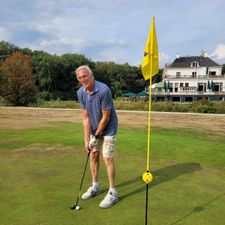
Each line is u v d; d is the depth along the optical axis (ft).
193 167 19.89
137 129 39.52
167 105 103.86
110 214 12.06
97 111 13.39
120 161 21.07
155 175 17.84
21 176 16.97
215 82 184.34
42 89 224.53
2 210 12.24
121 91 267.39
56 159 21.13
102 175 17.43
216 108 96.68
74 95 238.68
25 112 74.02
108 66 278.26
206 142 28.45
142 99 138.82
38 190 14.66
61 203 13.09
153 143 27.12
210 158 22.47
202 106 98.32
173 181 16.72
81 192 14.46
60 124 44.29
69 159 21.12
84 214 12.01
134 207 12.86
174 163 20.88
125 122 50.60
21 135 31.99
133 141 27.76
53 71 227.61
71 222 11.25
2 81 123.44
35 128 38.73
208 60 191.72
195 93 183.73
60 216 11.76
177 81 187.73
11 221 11.26
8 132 34.50
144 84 279.90
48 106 113.09
